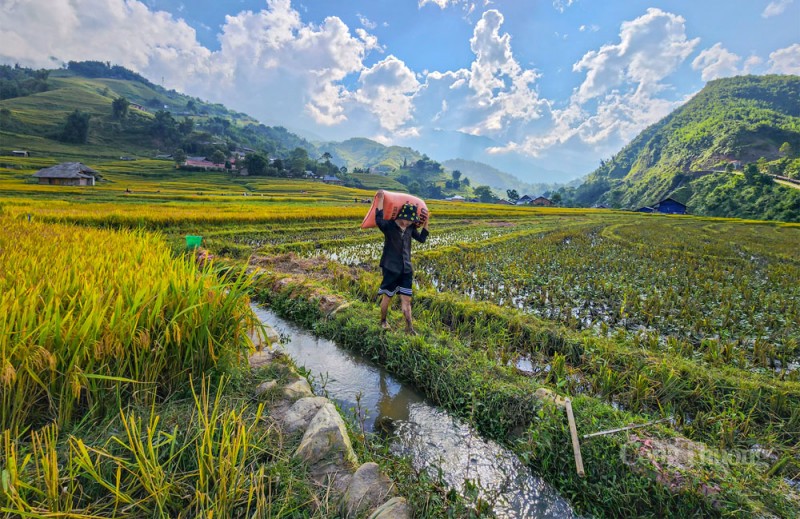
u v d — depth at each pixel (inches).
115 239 299.7
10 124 4188.0
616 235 939.3
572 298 339.9
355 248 622.2
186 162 3951.8
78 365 109.3
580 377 192.2
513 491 122.3
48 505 77.0
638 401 167.0
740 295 355.3
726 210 3280.0
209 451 89.8
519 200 5703.7
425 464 131.4
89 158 3914.9
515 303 330.0
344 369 201.6
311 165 5723.4
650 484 114.7
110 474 89.2
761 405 159.9
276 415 126.0
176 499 86.0
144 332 124.0
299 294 286.7
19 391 100.9
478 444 144.0
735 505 105.0
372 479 100.0
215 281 165.0
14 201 928.9
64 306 131.6
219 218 805.2
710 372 179.3
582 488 120.7
